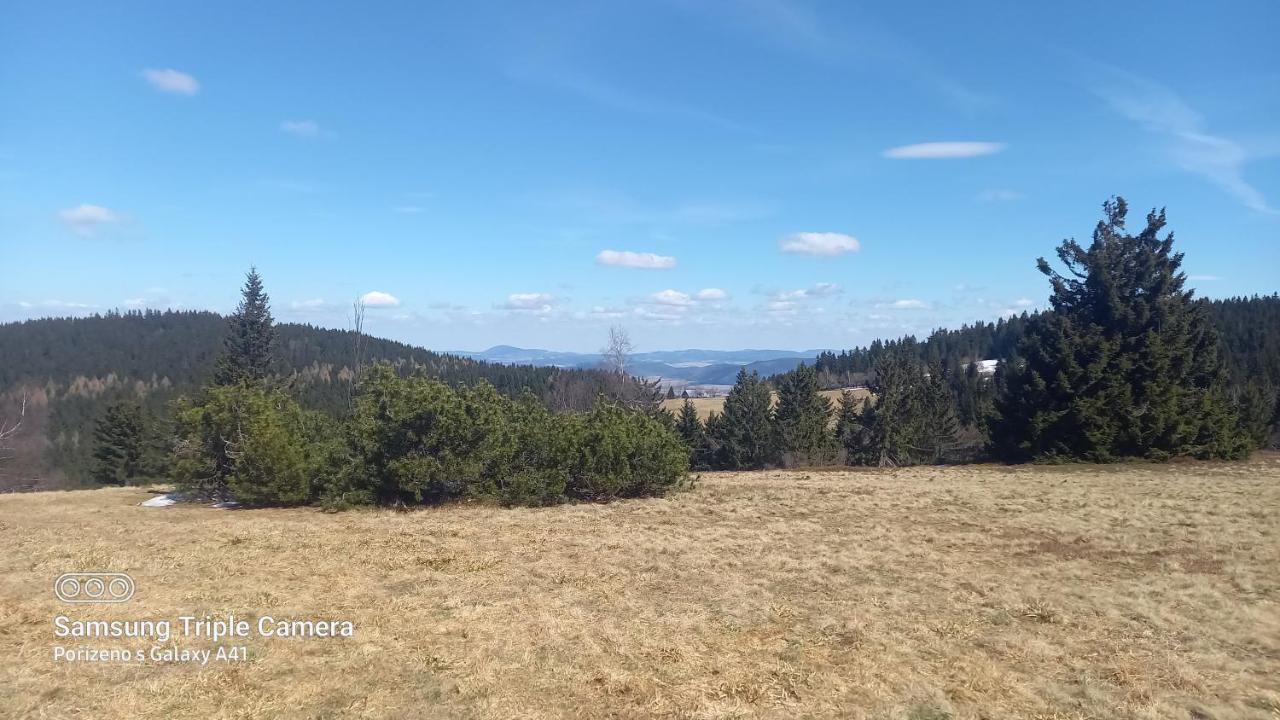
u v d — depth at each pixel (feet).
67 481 185.98
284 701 21.01
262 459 63.31
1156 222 116.16
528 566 38.73
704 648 26.17
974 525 53.01
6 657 23.90
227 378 157.48
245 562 38.81
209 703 20.79
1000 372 214.07
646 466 70.90
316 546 43.93
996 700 21.88
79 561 38.65
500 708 20.81
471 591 33.40
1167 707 21.24
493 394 68.95
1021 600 32.35
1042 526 51.75
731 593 33.42
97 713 20.04
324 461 64.80
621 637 27.04
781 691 22.35
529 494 65.41
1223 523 51.44
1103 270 115.55
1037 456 113.70
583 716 20.48
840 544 45.73
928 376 206.69
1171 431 109.50
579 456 67.31
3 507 67.05
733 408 187.32
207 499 69.77
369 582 34.88
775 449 167.43
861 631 27.94
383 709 20.65
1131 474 93.71
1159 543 45.11
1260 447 137.39
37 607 29.58
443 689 22.02
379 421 63.36
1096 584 35.32
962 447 182.50
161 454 149.38
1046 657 25.49
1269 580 35.78
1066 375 113.80
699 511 61.36
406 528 51.44
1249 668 24.41
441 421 62.44
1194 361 121.70
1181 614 30.40
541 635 27.07
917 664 24.67
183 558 39.63
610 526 53.11
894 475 99.71
